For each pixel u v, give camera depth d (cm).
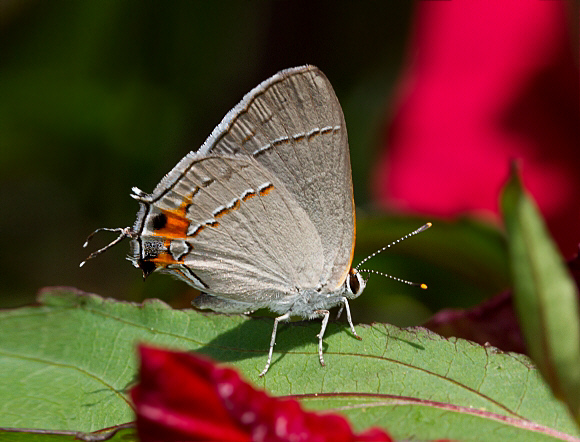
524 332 18
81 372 22
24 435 21
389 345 21
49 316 22
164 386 18
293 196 22
